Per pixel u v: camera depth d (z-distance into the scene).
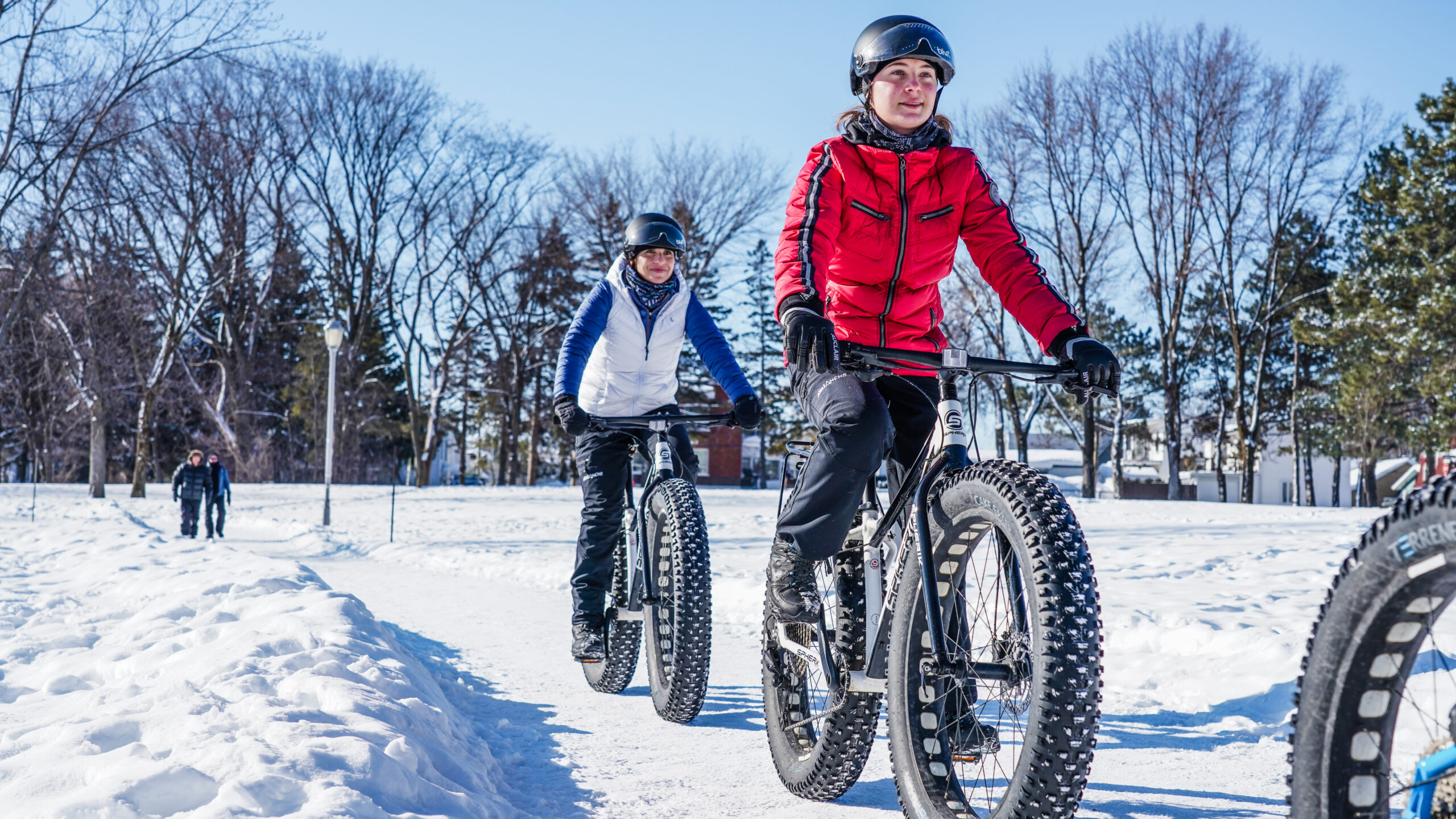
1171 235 36.84
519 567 11.02
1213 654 5.14
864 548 2.76
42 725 3.20
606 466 4.50
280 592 6.08
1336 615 1.47
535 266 44.62
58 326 32.44
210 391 46.31
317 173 43.50
